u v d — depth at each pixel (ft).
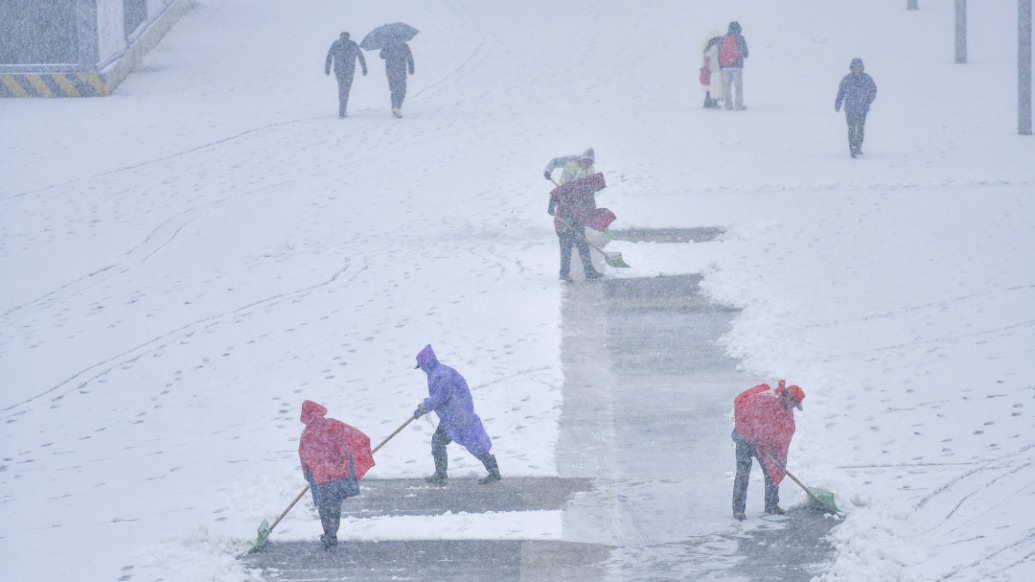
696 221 136.46
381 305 115.65
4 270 134.31
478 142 181.78
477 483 77.05
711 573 61.98
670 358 97.96
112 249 140.46
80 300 123.95
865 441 79.46
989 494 68.95
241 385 98.94
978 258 116.57
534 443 82.53
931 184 146.10
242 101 211.82
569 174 120.67
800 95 206.18
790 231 130.52
